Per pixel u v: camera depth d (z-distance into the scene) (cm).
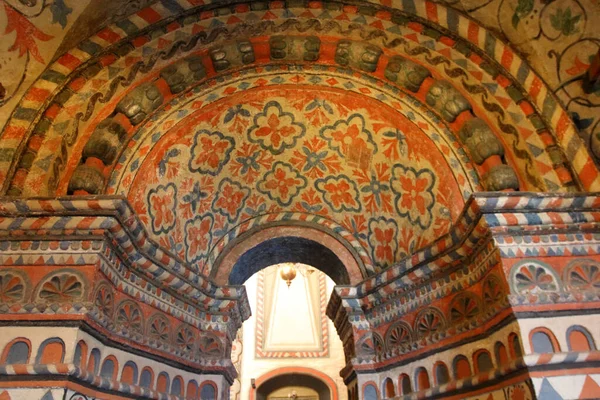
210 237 432
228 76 388
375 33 371
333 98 402
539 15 307
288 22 372
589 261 269
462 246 307
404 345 350
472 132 337
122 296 308
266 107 407
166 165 378
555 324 250
